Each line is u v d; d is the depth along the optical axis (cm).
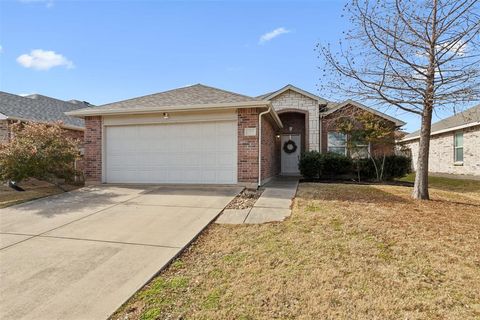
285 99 1472
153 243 463
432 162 1883
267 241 470
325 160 1280
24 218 605
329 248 434
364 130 1204
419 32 708
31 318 275
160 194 833
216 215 618
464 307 288
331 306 291
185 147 992
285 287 328
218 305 298
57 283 340
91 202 745
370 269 368
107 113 996
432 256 405
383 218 584
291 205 704
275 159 1454
